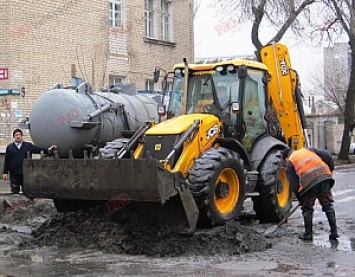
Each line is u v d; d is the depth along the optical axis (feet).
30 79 66.13
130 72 79.46
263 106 41.65
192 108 40.04
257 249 31.48
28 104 65.87
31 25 66.23
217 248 31.19
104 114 50.52
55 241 33.94
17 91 64.69
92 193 32.63
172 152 33.71
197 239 31.68
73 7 71.05
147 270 27.43
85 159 32.86
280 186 41.37
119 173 31.63
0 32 64.28
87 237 33.60
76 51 71.56
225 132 38.86
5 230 38.19
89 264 28.91
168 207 32.19
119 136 51.88
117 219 34.14
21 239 35.27
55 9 68.85
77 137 48.75
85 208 36.06
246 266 27.84
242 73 38.83
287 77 45.44
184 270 27.30
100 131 50.21
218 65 39.68
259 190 40.22
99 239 33.04
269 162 40.34
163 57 85.25
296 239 34.47
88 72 73.10
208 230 33.40
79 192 33.06
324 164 34.27
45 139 49.24
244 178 36.40
